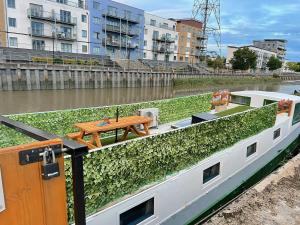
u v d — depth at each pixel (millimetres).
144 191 4691
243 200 5793
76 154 2121
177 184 5375
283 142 10031
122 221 4555
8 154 1877
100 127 6539
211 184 6488
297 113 10953
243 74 71688
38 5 44062
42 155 2016
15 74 29766
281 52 150375
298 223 5090
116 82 40125
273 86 68875
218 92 11930
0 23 40875
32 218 2076
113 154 4094
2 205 1928
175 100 9828
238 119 7125
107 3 55281
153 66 54250
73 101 28625
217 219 5137
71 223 3682
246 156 7820
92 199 3938
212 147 6375
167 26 73812
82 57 45344
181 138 5383
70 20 48719
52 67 32688
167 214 5328
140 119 7625
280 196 5984
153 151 4805
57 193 2158
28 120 6344
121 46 60469
